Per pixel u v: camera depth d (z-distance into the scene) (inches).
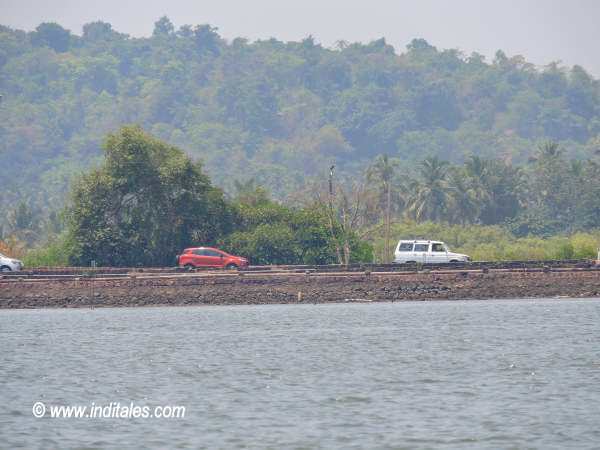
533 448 4357.8
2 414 5157.5
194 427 4822.8
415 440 4510.3
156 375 6314.0
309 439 4552.2
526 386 5649.6
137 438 4635.8
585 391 5467.5
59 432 4771.2
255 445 4471.0
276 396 5511.8
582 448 4335.6
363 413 5049.2
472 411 5039.4
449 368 6353.3
